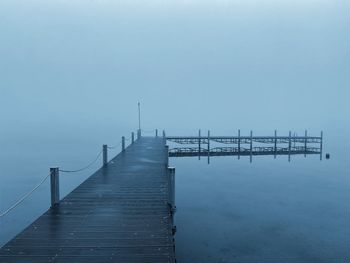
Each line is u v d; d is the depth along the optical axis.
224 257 10.43
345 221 13.85
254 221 13.98
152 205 7.46
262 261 9.97
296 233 12.48
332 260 10.02
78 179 25.22
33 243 5.18
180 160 36.41
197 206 16.61
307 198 18.06
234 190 20.41
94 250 4.92
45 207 16.89
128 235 5.55
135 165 13.49
